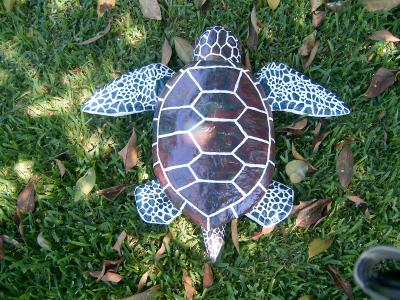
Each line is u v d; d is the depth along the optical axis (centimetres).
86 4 124
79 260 113
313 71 121
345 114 114
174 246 115
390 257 74
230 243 115
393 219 115
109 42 123
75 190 115
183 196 99
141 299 109
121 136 119
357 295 112
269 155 103
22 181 117
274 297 112
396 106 119
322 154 118
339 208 116
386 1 119
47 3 124
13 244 114
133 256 114
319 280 114
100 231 116
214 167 98
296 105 112
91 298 112
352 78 121
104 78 121
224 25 122
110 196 116
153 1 120
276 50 122
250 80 107
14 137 120
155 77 114
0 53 123
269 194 112
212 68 104
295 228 116
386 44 121
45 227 115
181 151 99
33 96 121
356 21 122
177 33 123
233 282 114
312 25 122
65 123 120
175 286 113
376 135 119
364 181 118
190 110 100
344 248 115
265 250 115
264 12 122
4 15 124
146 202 111
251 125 101
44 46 123
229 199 98
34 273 113
